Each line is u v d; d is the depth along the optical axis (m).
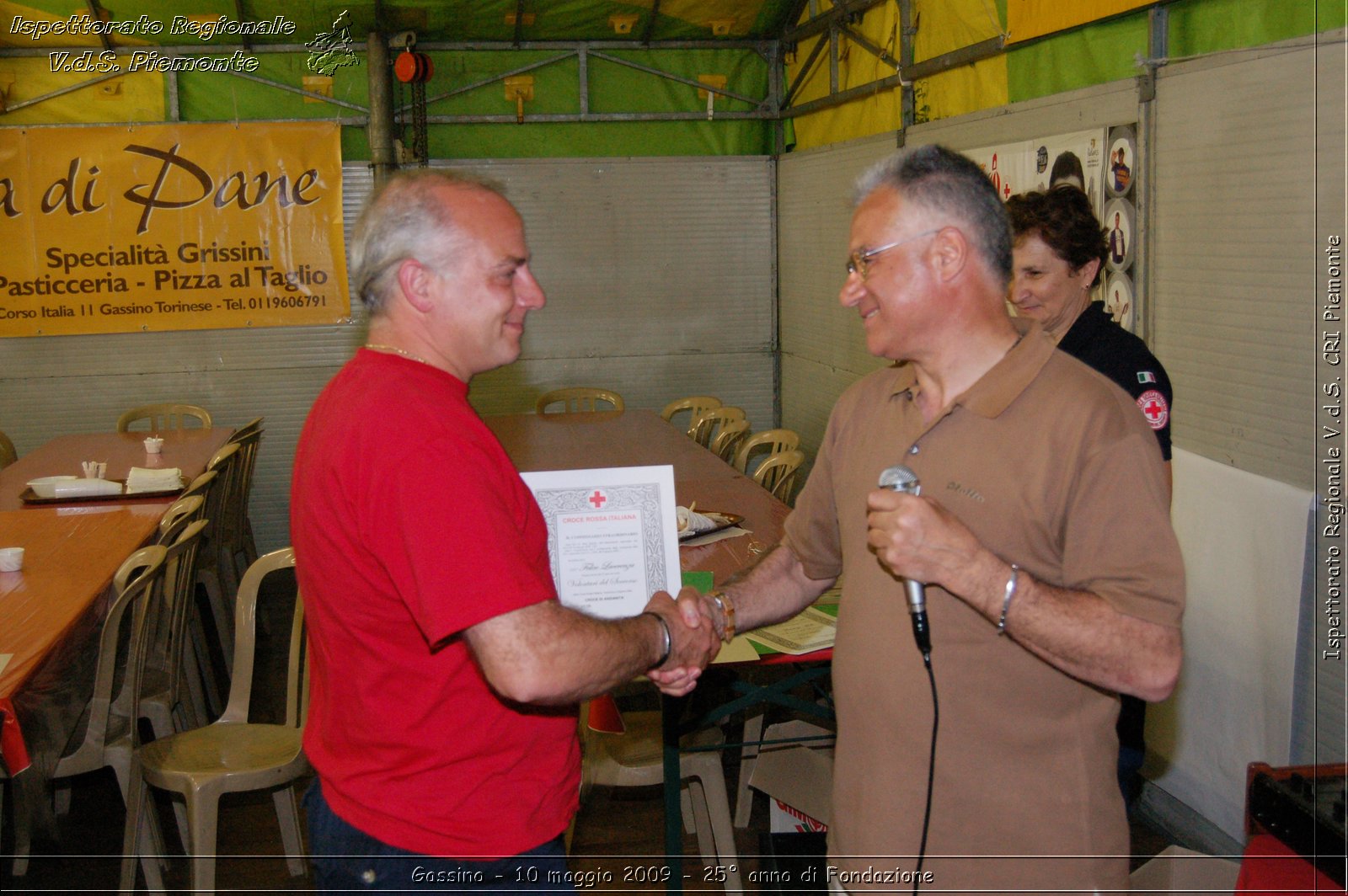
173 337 6.26
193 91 6.13
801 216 6.30
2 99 5.91
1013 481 1.28
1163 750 3.00
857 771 1.39
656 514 1.80
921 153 1.34
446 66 6.29
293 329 6.36
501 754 1.41
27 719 2.28
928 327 1.33
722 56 6.54
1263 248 2.55
